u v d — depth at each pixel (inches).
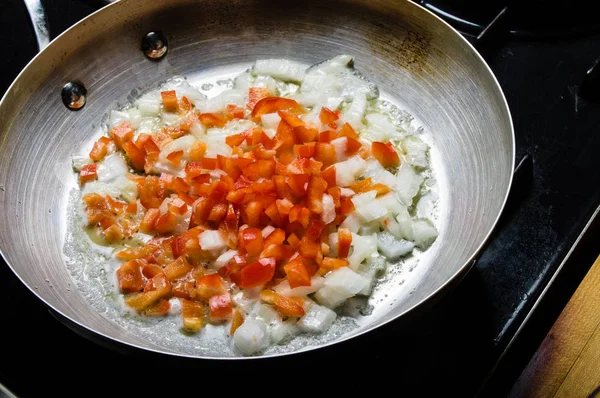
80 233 13.6
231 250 13.1
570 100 14.5
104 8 14.2
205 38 15.6
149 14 14.9
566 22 15.2
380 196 13.6
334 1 15.0
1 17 16.2
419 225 13.4
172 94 14.9
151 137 14.4
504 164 12.6
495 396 12.1
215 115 14.7
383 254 13.2
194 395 11.6
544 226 12.9
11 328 12.2
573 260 12.6
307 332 12.3
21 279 11.5
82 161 14.4
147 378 11.7
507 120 12.8
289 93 15.3
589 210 13.1
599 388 13.1
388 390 11.5
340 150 14.0
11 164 13.4
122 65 15.1
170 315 12.6
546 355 13.4
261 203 13.1
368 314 12.6
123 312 12.6
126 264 12.9
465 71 14.0
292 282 12.4
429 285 12.6
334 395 11.5
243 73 15.6
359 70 15.4
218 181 13.4
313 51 15.7
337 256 13.0
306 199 13.0
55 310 11.2
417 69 14.9
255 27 15.6
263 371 11.7
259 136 14.0
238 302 12.6
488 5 15.6
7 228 12.7
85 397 11.6
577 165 13.6
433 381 11.6
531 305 12.1
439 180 14.1
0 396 11.7
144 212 13.7
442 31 14.1
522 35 15.2
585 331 13.6
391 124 14.7
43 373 11.8
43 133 14.0
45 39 14.5
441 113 14.5
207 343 12.2
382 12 14.7
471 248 12.4
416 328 12.0
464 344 11.9
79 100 14.6
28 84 13.7
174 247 13.1
